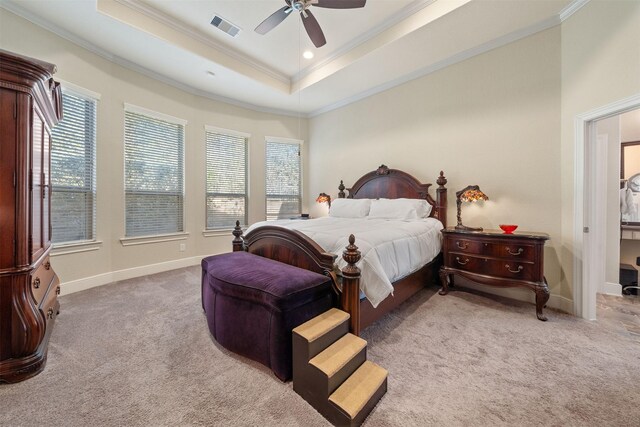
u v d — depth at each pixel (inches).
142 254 140.6
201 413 48.6
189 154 161.0
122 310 94.4
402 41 112.7
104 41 113.7
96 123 120.0
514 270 93.8
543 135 101.5
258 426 46.1
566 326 83.9
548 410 49.7
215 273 73.8
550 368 62.3
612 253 117.0
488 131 116.1
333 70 140.7
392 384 57.1
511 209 110.0
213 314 74.1
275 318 58.4
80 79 112.7
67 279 111.0
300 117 207.8
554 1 89.7
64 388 54.6
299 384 54.0
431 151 136.6
